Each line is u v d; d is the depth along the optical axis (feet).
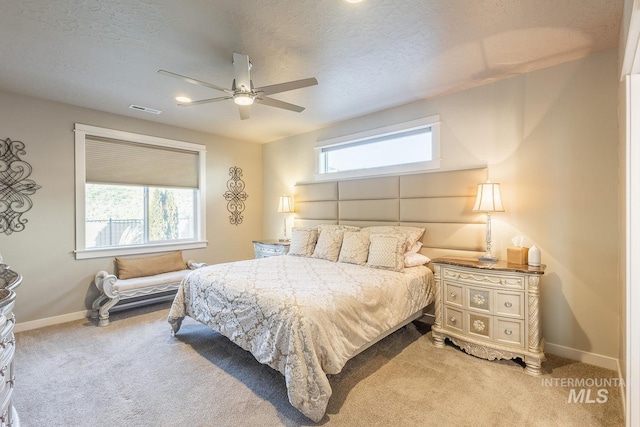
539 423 5.90
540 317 8.25
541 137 8.98
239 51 7.90
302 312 6.35
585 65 8.27
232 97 8.21
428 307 11.07
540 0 6.03
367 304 7.63
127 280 12.23
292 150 16.56
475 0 6.03
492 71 9.13
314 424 5.89
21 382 7.36
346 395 6.79
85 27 6.84
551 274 8.79
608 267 7.97
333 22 6.72
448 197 10.63
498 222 9.71
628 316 5.70
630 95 5.84
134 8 6.19
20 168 10.69
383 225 12.36
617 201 7.84
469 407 6.37
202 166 15.80
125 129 13.19
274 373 7.77
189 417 6.12
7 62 8.41
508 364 8.09
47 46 7.62
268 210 17.98
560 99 8.66
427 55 8.19
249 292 7.60
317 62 8.52
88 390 7.04
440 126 10.99
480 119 10.11
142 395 6.85
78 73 9.11
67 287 11.67
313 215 15.16
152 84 9.90
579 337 8.36
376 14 6.46
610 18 6.56
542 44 7.66
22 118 10.71
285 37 7.29
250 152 17.88
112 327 10.90
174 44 7.57
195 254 15.64
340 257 11.33
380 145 13.02
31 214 10.92
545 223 8.90
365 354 8.71
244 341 7.43
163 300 13.98
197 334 10.25
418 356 8.57
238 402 6.60
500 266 8.24
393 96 11.07
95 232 12.95
